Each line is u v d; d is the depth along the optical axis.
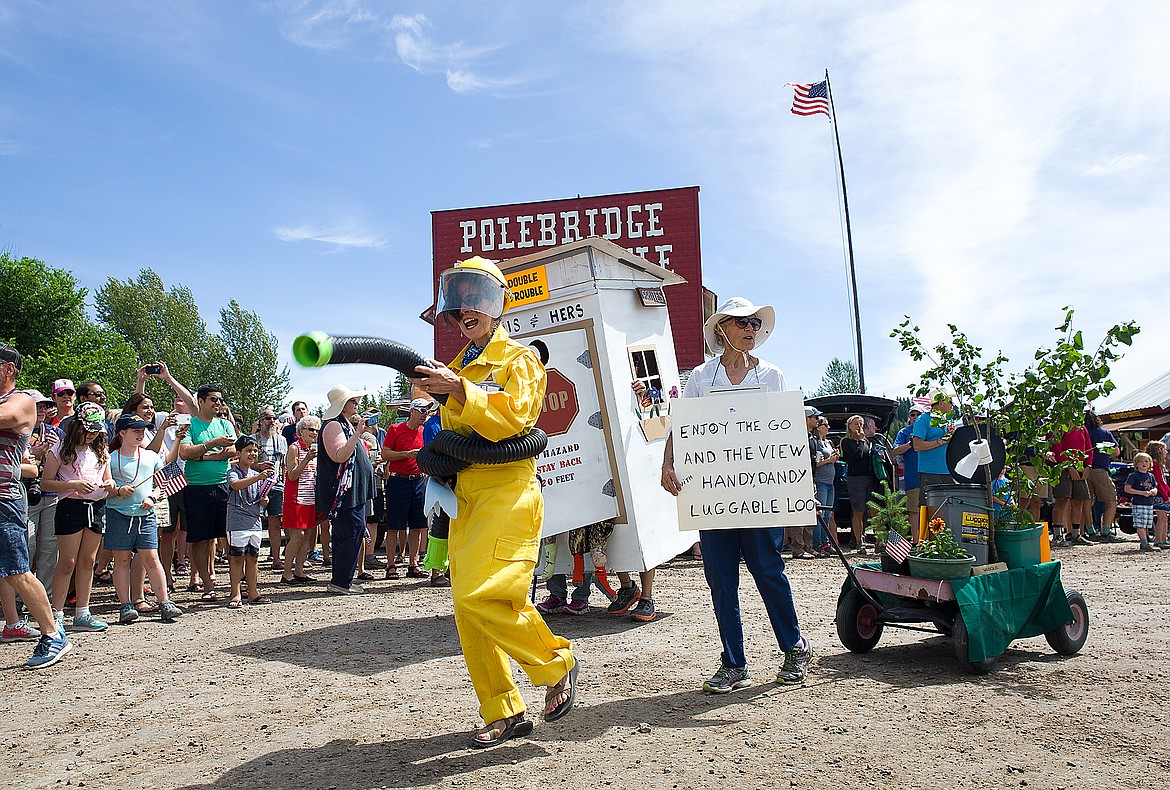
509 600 3.55
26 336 41.97
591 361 6.99
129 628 6.88
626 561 6.90
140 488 7.18
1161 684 4.61
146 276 70.12
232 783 3.39
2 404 5.50
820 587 8.48
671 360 7.71
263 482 8.27
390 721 4.19
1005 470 5.64
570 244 6.99
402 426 9.85
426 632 6.56
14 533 5.53
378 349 3.19
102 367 44.69
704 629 6.46
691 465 4.70
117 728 4.17
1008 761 3.46
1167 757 3.49
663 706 4.32
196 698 4.71
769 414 4.67
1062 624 5.25
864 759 3.49
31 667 5.50
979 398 5.55
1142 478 12.00
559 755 3.60
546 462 6.92
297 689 4.86
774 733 3.84
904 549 5.29
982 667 4.84
